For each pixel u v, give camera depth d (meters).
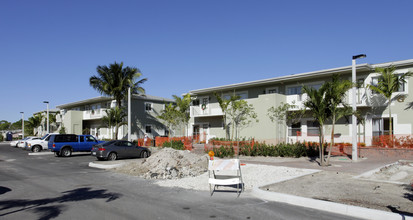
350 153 18.92
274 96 22.36
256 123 23.41
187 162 14.64
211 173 12.41
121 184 10.45
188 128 32.78
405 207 6.66
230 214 6.57
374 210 6.21
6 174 13.15
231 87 27.48
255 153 19.31
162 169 12.81
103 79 34.91
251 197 8.29
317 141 21.86
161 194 8.72
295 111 22.50
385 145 17.62
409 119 18.42
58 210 6.93
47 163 18.00
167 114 31.58
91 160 19.92
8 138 60.59
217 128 29.31
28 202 7.77
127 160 18.41
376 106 19.88
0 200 8.02
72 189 9.55
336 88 13.29
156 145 28.14
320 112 13.69
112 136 35.53
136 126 37.97
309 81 23.05
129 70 35.78
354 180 10.09
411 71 18.56
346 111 13.86
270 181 10.16
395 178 10.32
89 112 41.88
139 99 38.53
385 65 19.48
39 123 56.66
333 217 6.34
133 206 7.28
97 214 6.58
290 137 23.30
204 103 31.36
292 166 13.79
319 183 9.59
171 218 6.26
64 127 43.84
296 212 6.73
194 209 7.00
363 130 20.36
